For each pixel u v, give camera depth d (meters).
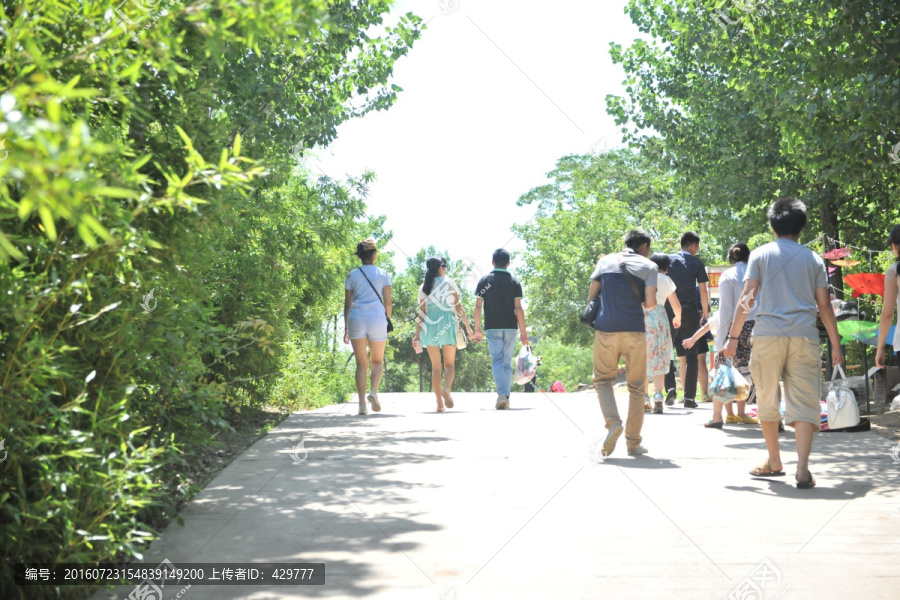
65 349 3.40
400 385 72.94
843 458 7.41
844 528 5.11
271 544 4.75
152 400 5.05
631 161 46.59
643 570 4.31
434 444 8.38
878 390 13.32
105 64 3.29
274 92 9.98
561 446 8.26
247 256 9.95
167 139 4.79
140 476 3.70
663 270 11.56
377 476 6.69
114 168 2.99
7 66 2.98
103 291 3.77
